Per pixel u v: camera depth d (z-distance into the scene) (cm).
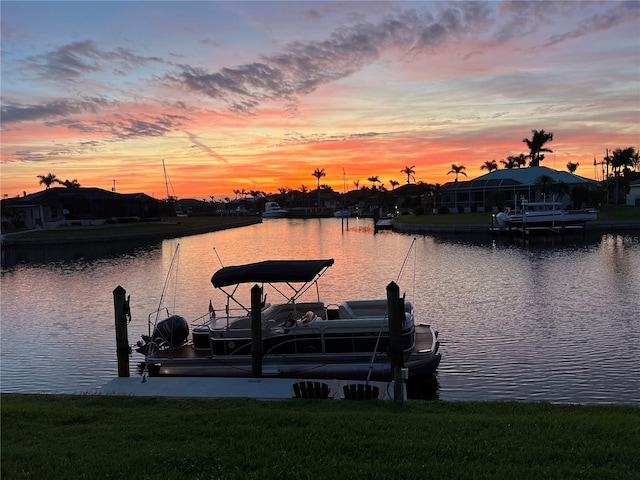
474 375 1549
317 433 770
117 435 802
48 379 1653
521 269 3769
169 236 8100
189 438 772
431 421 847
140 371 1631
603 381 1467
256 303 1433
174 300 2983
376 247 5950
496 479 594
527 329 2067
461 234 6969
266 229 10531
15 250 6319
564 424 812
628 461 643
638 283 3025
